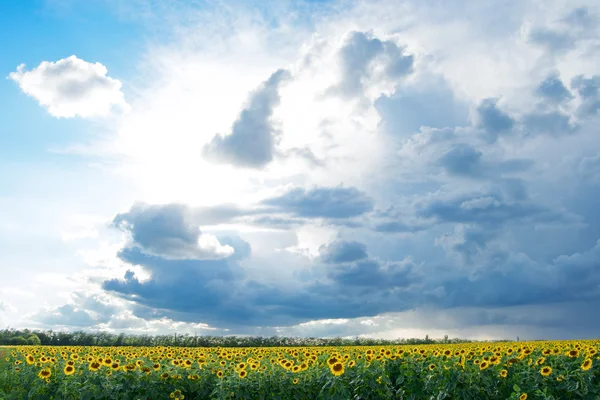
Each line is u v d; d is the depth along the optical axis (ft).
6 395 49.11
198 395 50.29
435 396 41.01
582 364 41.47
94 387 44.86
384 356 52.01
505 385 42.47
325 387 44.62
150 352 88.58
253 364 56.18
